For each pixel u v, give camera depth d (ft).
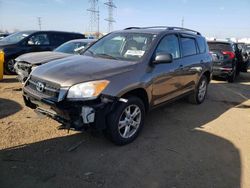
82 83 11.84
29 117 16.79
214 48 34.27
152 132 15.52
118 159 12.19
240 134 15.97
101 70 12.83
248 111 20.97
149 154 12.81
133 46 15.60
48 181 10.34
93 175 10.87
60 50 27.55
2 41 34.42
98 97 11.84
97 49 16.78
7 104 19.30
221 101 23.81
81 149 12.94
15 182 10.18
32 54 25.48
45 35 34.88
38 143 13.37
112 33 17.93
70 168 11.28
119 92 12.42
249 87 32.14
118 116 12.64
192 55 19.51
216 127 16.93
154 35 16.10
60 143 13.46
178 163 12.13
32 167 11.22
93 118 11.81
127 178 10.78
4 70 31.94
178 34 18.12
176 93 17.65
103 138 14.17
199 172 11.48
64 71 12.91
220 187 10.51
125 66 13.58
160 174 11.19
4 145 12.99
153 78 14.56
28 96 13.67
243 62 40.52
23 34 34.50
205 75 22.26
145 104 14.76
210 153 13.25
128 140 13.64
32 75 13.89
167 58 14.29
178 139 14.73
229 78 34.83
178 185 10.51
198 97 21.67
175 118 18.20
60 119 12.50
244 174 11.49
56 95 12.19
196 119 18.25
